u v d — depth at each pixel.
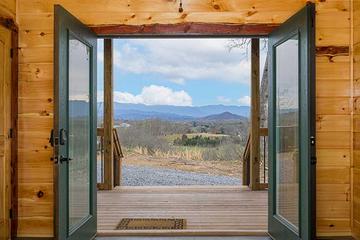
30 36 3.88
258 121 6.39
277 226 3.69
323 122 3.85
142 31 3.92
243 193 6.23
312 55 3.07
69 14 3.24
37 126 3.87
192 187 6.72
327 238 3.78
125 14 3.92
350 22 3.86
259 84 6.34
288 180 3.57
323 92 3.86
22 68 3.87
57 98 3.04
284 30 3.55
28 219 3.85
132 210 5.11
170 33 3.91
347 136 3.85
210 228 4.20
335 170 3.84
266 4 3.91
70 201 3.37
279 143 3.79
